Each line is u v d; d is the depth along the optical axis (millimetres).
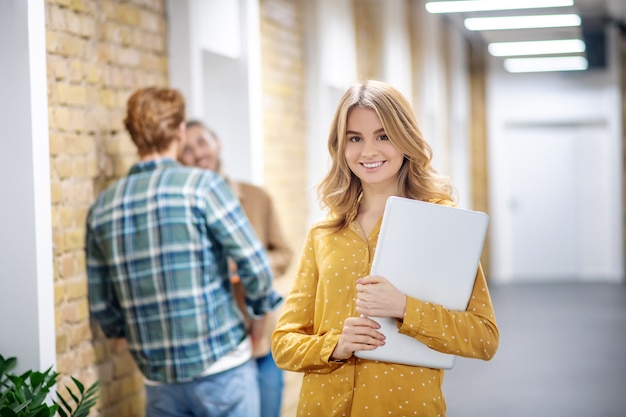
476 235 1945
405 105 2008
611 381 5855
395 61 8352
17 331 2623
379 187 2062
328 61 6484
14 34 2576
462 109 12219
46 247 2656
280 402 3576
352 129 2008
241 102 4672
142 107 2850
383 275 1935
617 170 12555
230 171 4684
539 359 6711
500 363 6598
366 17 7988
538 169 12992
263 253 2865
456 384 5898
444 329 1895
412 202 1932
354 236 2047
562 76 12641
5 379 2598
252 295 2896
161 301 2762
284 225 5695
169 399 2848
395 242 1934
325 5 6395
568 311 9297
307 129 6262
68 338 2941
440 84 10750
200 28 4094
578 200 12945
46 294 2656
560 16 8320
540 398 5406
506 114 12859
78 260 3029
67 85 2986
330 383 2004
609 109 12539
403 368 1968
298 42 6074
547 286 11898
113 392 3264
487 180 12984
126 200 2795
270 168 5406
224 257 2889
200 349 2771
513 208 13055
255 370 2996
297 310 2115
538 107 12766
